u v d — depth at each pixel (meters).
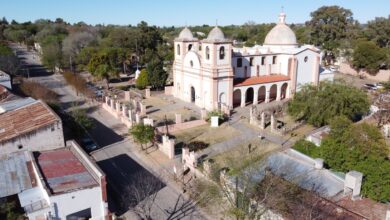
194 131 45.03
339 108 41.34
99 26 177.25
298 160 27.41
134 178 31.97
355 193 22.53
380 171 22.67
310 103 42.47
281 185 22.94
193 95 60.03
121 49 87.50
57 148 31.47
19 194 23.73
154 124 46.50
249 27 167.38
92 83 78.06
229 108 52.97
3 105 40.62
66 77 72.69
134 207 27.03
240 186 23.64
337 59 101.38
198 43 60.38
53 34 131.88
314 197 22.02
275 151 34.44
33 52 131.12
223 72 52.88
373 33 103.25
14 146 29.69
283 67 61.53
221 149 38.47
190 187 29.95
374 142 25.86
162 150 38.09
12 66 77.75
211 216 25.81
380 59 84.25
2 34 154.75
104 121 49.91
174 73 63.53
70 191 22.80
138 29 101.94
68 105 58.88
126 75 88.06
